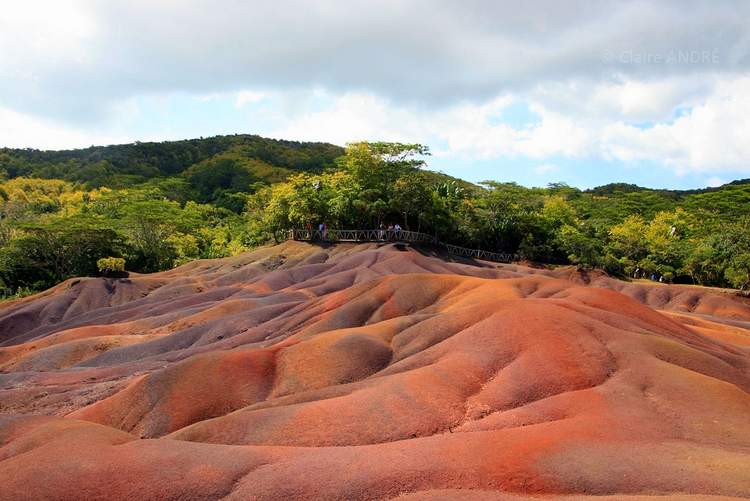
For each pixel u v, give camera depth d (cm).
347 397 2708
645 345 2986
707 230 11119
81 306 7706
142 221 10662
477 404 2628
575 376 2742
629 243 10744
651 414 2381
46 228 9406
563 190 15862
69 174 18600
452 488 1855
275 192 10431
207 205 15225
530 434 2188
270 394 3184
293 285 6969
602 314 3369
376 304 4597
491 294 4359
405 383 2769
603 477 1861
